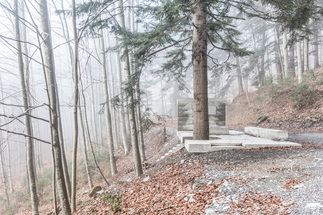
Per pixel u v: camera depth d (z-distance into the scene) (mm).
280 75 21047
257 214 3359
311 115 13508
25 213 12461
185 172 6465
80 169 17453
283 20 7355
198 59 8539
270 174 5020
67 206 6250
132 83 8891
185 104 13328
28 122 9039
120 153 19172
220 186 4754
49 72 6125
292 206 3398
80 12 8484
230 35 10016
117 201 5941
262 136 10359
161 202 4922
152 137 20516
